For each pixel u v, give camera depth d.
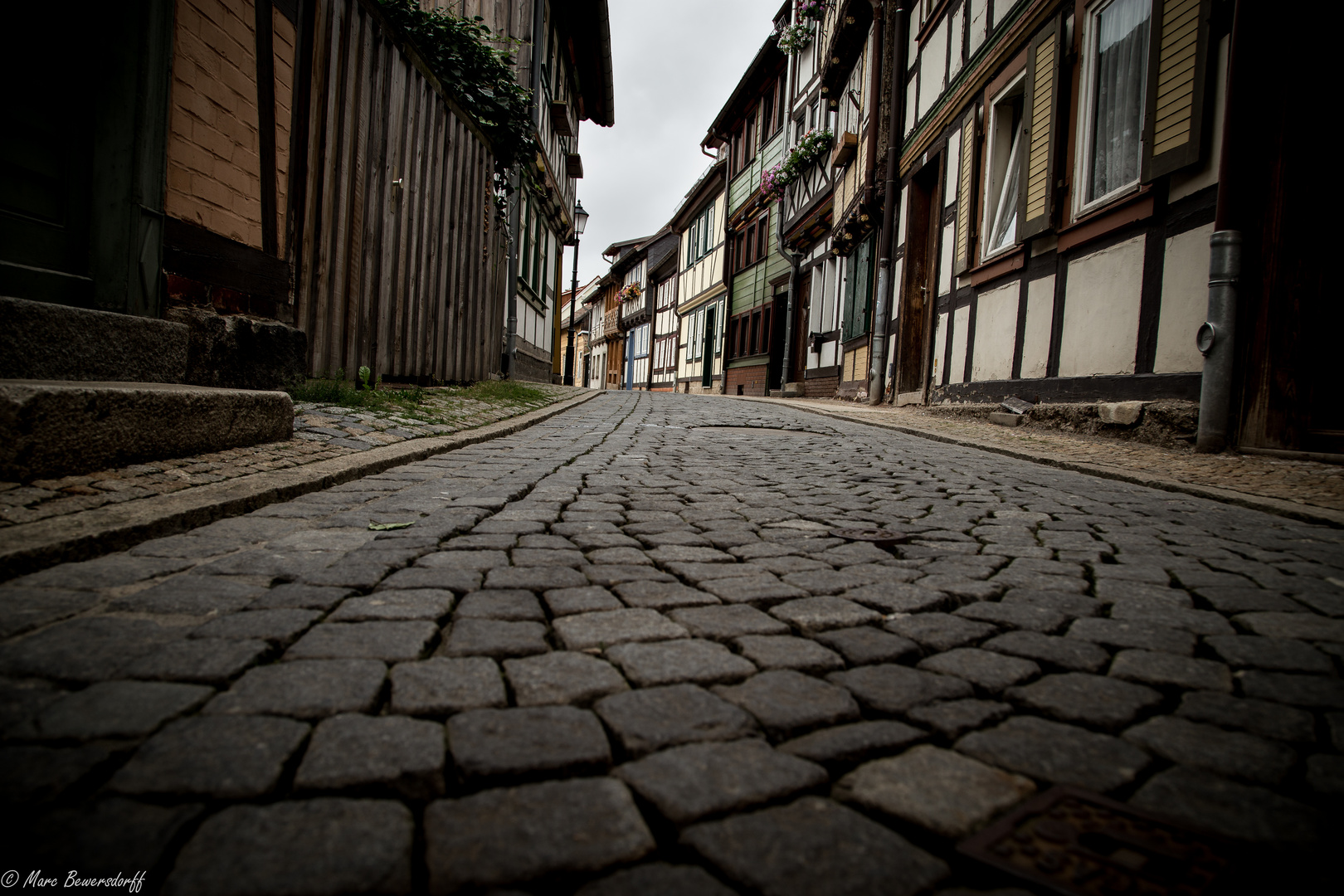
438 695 1.38
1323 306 4.67
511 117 9.90
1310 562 2.58
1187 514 3.42
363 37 5.73
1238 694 1.51
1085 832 1.04
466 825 1.02
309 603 1.84
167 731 1.21
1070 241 6.86
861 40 14.55
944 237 10.43
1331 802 1.13
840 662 1.62
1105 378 6.29
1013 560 2.57
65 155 3.14
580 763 1.17
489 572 2.22
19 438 2.37
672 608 1.96
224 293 4.18
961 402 9.45
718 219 28.16
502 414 7.17
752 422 8.66
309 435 4.15
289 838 0.97
